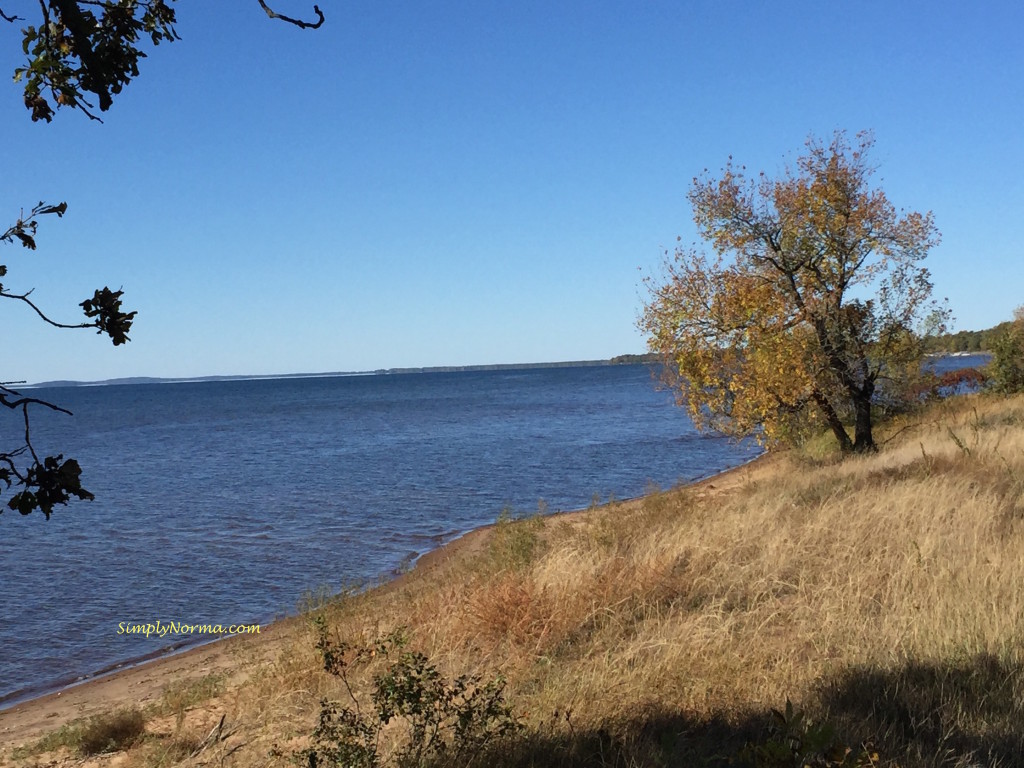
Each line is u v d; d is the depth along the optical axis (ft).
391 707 18.07
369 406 417.28
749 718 17.46
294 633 39.83
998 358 105.60
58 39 9.78
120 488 126.31
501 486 114.21
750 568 31.60
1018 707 16.55
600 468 131.13
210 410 446.60
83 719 31.65
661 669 21.44
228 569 68.28
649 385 549.54
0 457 8.46
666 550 36.17
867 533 34.55
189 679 37.17
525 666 24.59
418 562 65.72
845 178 71.05
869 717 16.61
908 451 62.64
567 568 34.14
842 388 73.31
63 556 75.66
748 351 72.18
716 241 74.18
